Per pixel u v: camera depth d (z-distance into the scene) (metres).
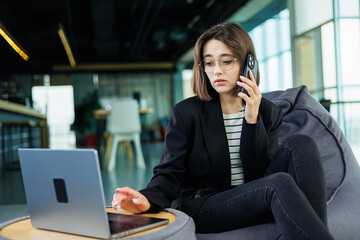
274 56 4.84
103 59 15.53
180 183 1.41
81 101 15.78
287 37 4.70
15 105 6.73
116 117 5.73
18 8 11.37
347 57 3.96
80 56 15.80
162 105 16.61
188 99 1.46
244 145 1.33
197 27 11.93
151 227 1.03
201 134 1.39
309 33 4.46
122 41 14.36
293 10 4.59
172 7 11.56
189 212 1.32
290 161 1.20
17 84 8.95
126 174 4.78
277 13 4.71
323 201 1.16
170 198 1.36
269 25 4.76
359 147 3.37
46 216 1.06
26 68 13.75
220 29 1.36
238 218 1.25
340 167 1.67
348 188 1.61
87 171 0.92
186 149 1.41
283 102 1.87
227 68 1.34
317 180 1.16
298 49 4.61
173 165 1.38
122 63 15.72
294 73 4.61
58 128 15.66
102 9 9.77
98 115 6.61
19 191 3.99
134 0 10.45
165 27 12.43
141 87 16.58
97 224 0.94
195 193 1.43
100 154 6.32
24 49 8.93
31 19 11.95
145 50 16.05
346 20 3.96
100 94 16.34
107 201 2.95
